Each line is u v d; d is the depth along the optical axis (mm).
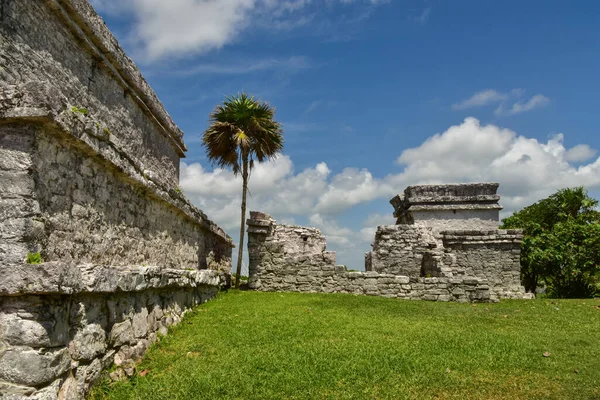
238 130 18844
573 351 8484
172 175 15672
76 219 6246
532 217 29938
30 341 4484
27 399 4305
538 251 21578
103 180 7258
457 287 16000
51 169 5520
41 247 5117
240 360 7215
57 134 5535
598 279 22719
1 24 6648
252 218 17672
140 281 6996
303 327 9719
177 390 5918
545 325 11438
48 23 7984
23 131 5031
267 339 8570
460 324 11117
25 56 7234
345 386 6312
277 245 17281
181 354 7508
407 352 7930
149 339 7648
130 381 6148
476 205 23188
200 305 12242
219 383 6184
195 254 14898
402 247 18500
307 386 6250
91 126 6277
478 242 19469
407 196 24172
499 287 19156
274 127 19531
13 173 4926
